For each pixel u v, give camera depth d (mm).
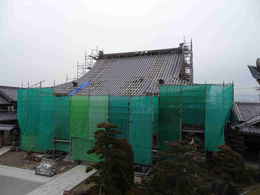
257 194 10977
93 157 19219
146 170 17391
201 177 10742
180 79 24500
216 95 17188
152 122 17469
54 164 18125
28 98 22734
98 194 10156
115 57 34938
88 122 19969
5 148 24594
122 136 18781
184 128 18188
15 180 15641
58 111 21688
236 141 16234
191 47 28969
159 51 31531
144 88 23172
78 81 30250
